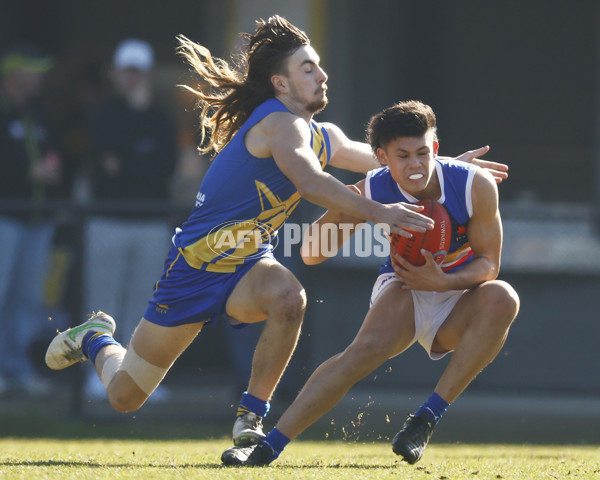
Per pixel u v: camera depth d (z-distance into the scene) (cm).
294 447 2109
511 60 3925
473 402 3069
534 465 1625
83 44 4069
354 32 3872
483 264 1566
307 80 1591
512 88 3931
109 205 2909
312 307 2883
